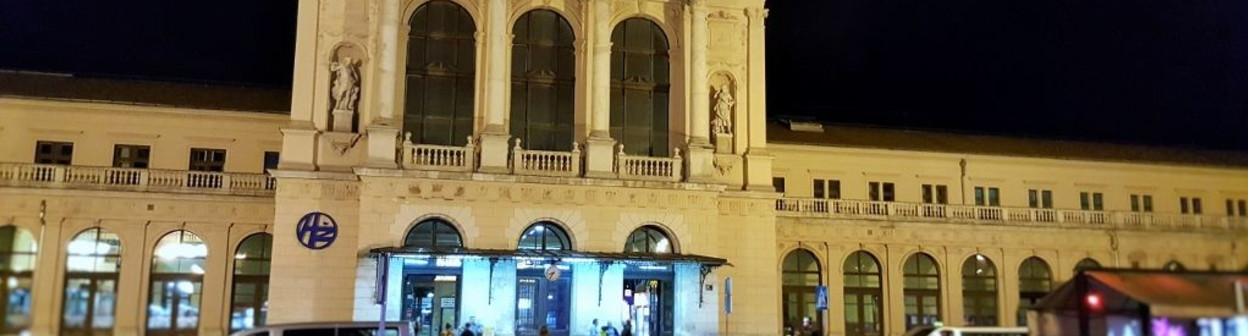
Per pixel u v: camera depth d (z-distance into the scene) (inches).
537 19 1641.2
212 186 1775.3
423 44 1594.5
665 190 1581.0
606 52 1615.4
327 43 1578.5
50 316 1610.5
